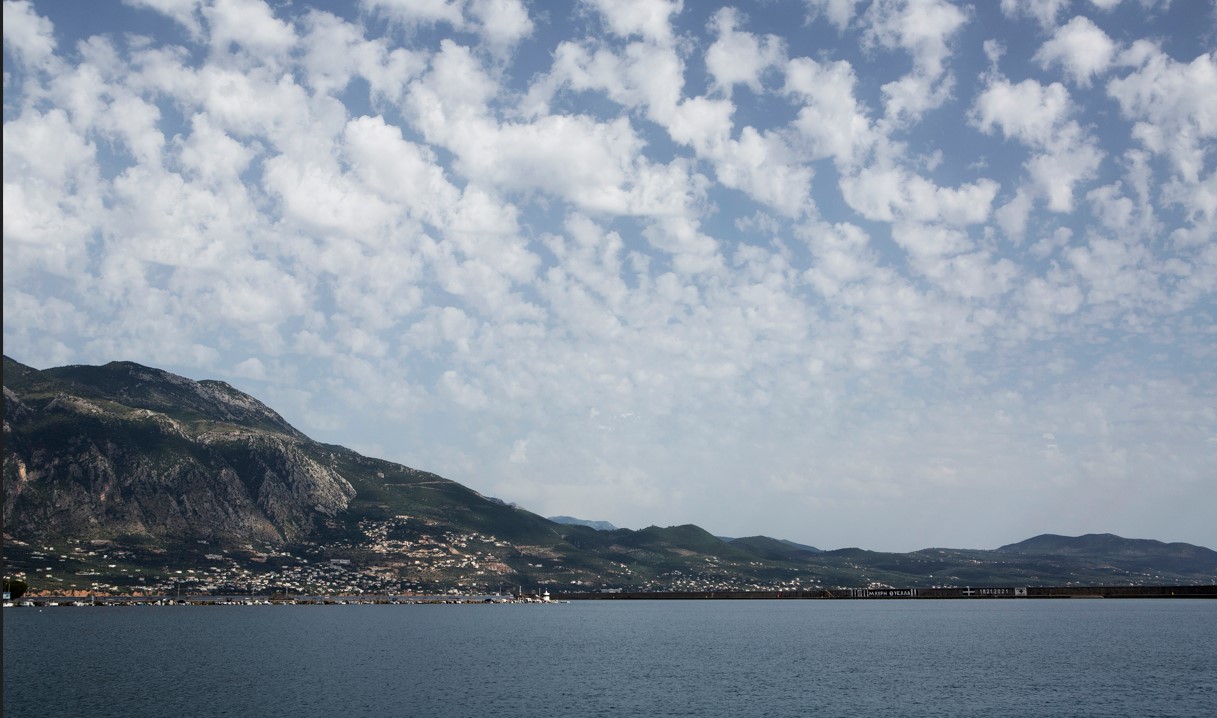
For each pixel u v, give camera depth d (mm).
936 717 117188
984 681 153125
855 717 117125
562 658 199125
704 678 159375
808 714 119562
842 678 158750
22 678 155875
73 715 117062
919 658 196625
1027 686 146250
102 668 172375
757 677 160875
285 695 135375
